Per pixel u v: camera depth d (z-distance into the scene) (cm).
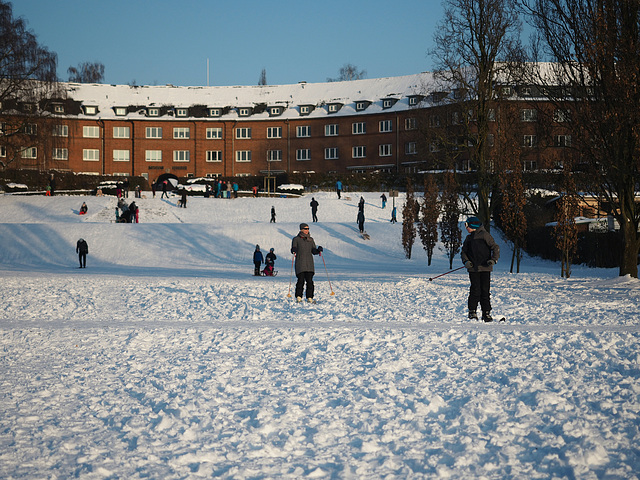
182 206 5619
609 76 2023
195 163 8856
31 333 1019
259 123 8869
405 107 8112
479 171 3394
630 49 1994
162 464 427
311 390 623
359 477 400
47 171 6819
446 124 3691
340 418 530
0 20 5025
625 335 916
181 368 734
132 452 450
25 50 5125
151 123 8775
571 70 2211
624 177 2181
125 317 1289
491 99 3375
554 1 2200
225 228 4638
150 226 4641
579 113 2142
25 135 5497
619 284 2109
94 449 455
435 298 1612
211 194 6550
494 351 805
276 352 836
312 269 1538
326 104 8750
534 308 1370
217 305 1495
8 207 5397
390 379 662
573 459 421
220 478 400
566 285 2106
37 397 600
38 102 5372
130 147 8775
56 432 495
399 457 438
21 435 486
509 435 480
